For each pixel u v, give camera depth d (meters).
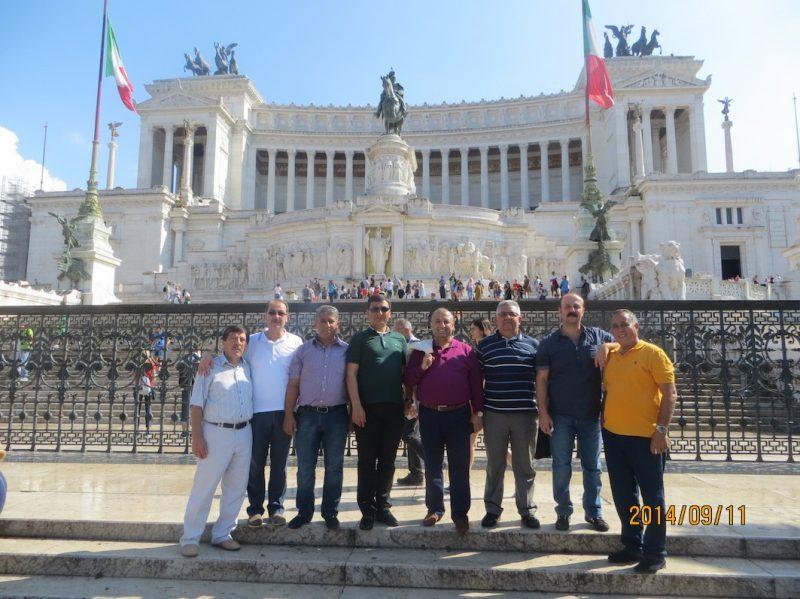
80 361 11.38
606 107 35.16
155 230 63.84
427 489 6.76
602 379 6.67
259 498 7.04
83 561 6.09
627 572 5.76
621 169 73.44
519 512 6.72
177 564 6.04
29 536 6.75
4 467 10.02
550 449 6.97
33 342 11.46
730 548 6.22
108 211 64.56
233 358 6.77
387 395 6.84
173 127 79.44
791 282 26.95
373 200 46.59
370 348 6.94
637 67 80.50
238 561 6.02
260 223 51.69
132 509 7.29
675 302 10.46
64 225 33.09
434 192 91.44
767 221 57.03
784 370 10.32
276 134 85.56
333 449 6.77
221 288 51.00
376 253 44.41
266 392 7.11
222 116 80.25
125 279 63.00
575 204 60.28
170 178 78.38
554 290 36.22
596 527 6.53
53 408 16.03
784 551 6.16
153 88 86.00
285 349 7.36
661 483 5.98
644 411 6.09
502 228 48.09
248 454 6.62
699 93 74.69
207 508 6.39
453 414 6.70
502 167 82.75
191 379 11.19
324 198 93.25
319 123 89.00
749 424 13.73
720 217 57.72
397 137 49.00
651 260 21.38
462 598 5.61
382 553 6.32
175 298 40.47
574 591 5.73
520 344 7.08
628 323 6.31
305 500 6.70
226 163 81.44
